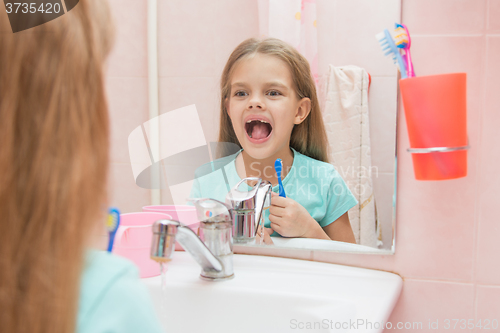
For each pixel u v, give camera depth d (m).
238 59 0.78
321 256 0.77
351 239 0.74
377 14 0.70
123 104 0.86
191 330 0.67
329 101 0.74
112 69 0.86
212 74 0.80
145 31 0.83
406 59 0.65
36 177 0.28
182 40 0.81
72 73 0.30
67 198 0.29
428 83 0.59
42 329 0.27
